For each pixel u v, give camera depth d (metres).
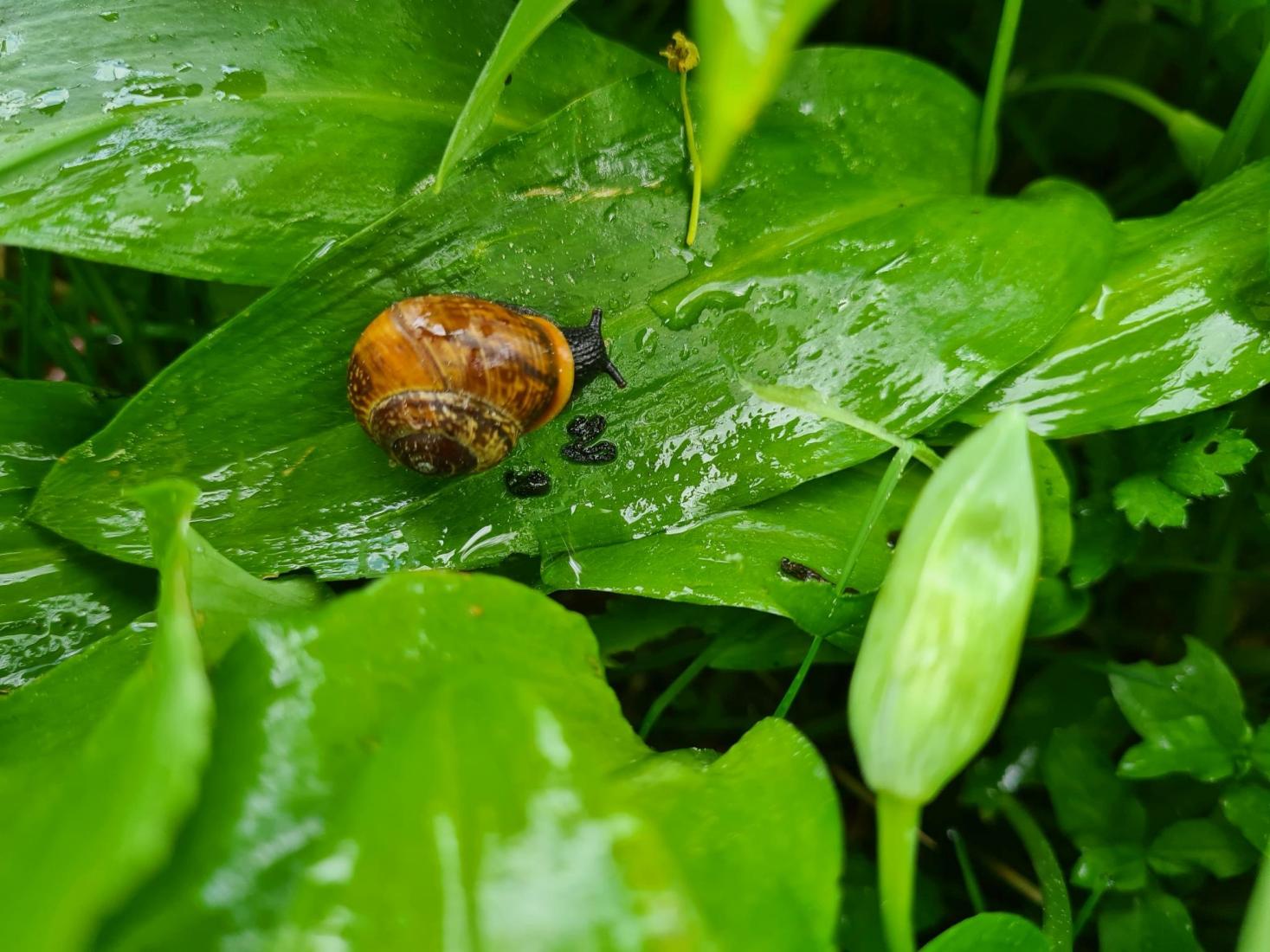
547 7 0.14
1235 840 0.15
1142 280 0.16
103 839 0.11
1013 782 0.16
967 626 0.12
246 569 0.15
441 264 0.15
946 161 0.17
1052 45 0.21
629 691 0.18
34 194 0.15
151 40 0.15
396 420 0.15
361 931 0.11
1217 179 0.17
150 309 0.19
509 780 0.12
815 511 0.16
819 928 0.12
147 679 0.12
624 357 0.16
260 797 0.12
